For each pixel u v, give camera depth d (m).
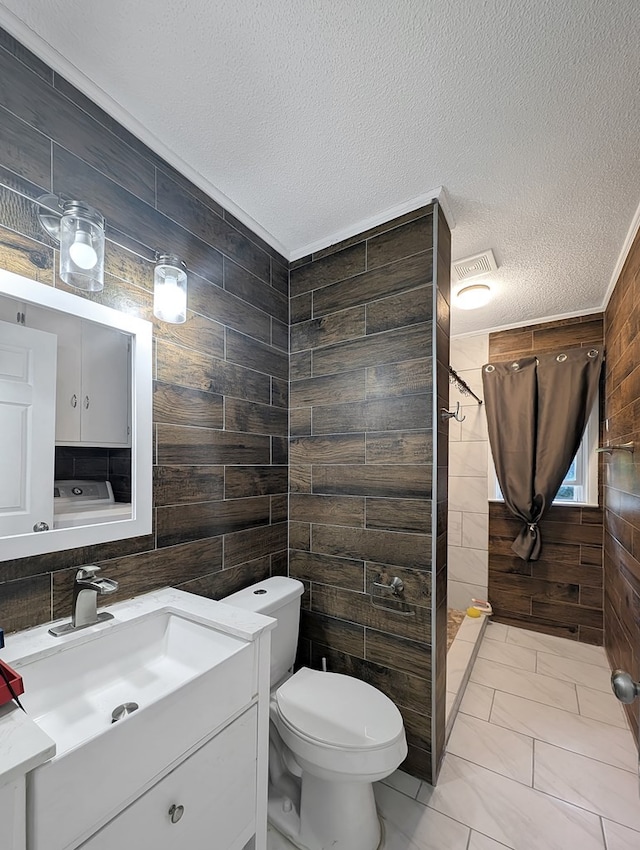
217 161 1.42
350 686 1.42
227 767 0.96
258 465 1.76
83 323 1.14
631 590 1.81
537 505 2.79
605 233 1.79
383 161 1.40
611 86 1.08
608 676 2.24
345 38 0.99
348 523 1.73
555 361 2.76
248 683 1.03
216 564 1.54
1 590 0.96
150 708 0.77
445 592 1.67
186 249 1.45
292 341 1.98
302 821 1.27
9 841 0.57
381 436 1.66
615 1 0.89
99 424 1.17
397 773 1.53
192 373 1.47
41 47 1.01
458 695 1.96
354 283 1.78
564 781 1.49
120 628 1.07
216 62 1.06
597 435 2.70
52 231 1.03
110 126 1.20
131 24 0.96
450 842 1.26
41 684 0.90
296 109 1.19
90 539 1.13
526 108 1.17
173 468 1.38
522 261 2.04
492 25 0.95
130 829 0.74
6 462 0.98
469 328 3.11
